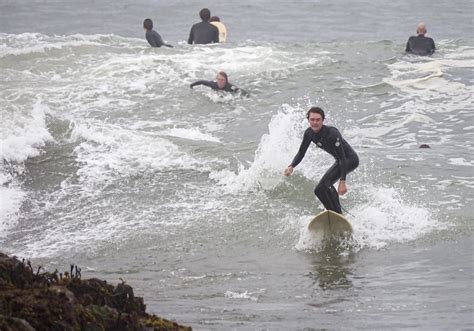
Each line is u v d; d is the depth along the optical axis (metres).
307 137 41.69
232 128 60.78
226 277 36.47
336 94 68.94
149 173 50.66
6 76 70.44
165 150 54.31
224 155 53.12
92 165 52.12
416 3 129.88
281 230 42.50
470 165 50.97
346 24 113.50
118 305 20.19
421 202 44.66
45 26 113.19
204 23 84.81
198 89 69.19
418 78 73.44
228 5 130.50
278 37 103.88
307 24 113.75
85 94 66.88
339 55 80.88
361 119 63.16
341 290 33.56
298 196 46.59
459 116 63.53
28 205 47.12
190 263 38.72
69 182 50.03
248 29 110.19
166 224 43.66
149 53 79.06
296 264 38.19
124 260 39.47
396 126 61.28
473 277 34.47
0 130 56.22
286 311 29.80
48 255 40.44
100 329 18.31
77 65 74.50
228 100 67.25
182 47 82.06
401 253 38.78
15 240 42.69
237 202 46.16
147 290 34.38
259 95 68.62
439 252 38.50
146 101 66.31
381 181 47.91
